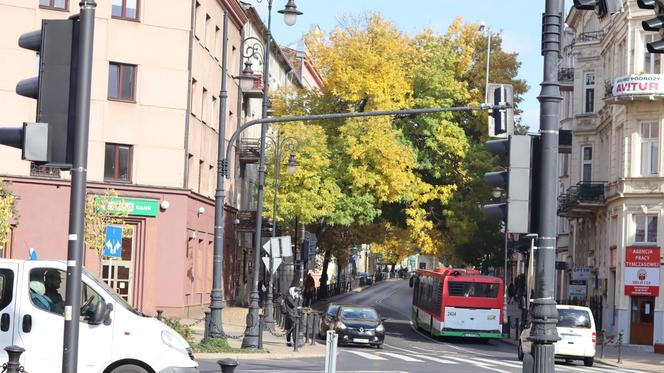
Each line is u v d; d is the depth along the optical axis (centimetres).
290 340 3394
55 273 1430
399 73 5388
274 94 5797
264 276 6719
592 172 5894
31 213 4172
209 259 5250
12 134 941
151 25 4469
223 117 2964
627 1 4925
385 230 6856
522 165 1279
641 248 4778
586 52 6019
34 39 948
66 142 927
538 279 1277
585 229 6131
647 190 4800
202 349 2841
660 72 4812
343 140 5312
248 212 6075
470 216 5697
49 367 1398
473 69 6431
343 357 3138
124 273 4375
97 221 3741
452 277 4744
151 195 4406
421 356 3406
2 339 1397
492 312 4719
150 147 4441
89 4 932
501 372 2747
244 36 6178
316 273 9875
